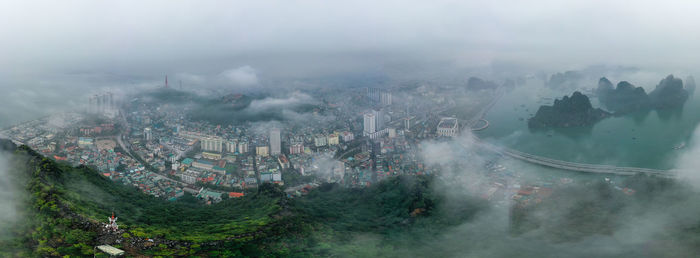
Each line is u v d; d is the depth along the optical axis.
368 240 165.25
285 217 176.75
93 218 144.38
